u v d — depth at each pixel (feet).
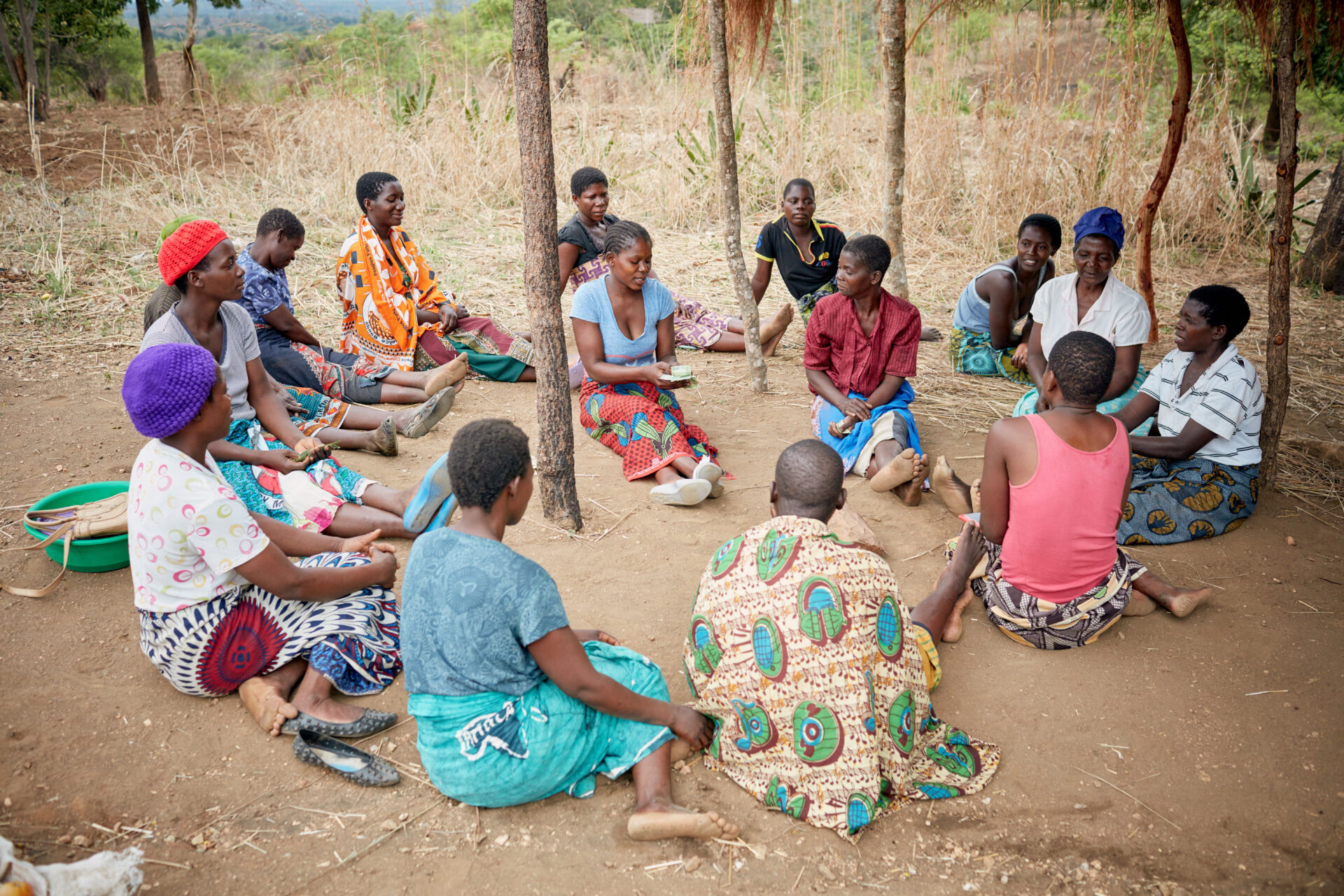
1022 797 8.46
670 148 31.63
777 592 8.16
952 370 19.07
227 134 34.53
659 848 7.84
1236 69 30.91
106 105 42.34
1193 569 12.07
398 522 11.95
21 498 13.14
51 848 7.64
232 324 12.13
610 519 13.08
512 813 8.18
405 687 9.78
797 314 22.66
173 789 8.34
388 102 32.73
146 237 24.44
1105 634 10.80
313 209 27.68
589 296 14.46
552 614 7.55
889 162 16.80
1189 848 7.93
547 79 10.71
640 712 8.19
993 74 29.25
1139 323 14.17
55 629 10.53
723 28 15.43
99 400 16.52
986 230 26.48
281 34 48.57
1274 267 12.85
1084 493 9.66
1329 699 9.68
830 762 8.03
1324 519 13.28
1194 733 9.23
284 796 8.32
